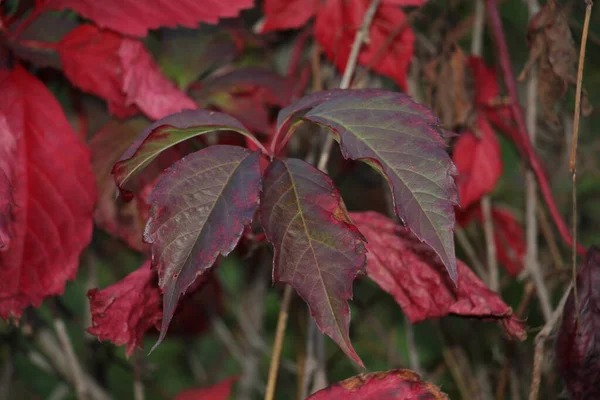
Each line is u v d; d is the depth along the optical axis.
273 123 0.88
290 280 0.63
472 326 1.00
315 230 0.63
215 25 0.84
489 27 0.93
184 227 0.63
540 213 0.91
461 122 0.84
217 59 0.85
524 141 0.81
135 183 0.77
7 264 0.72
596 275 0.72
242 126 0.66
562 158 1.03
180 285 0.62
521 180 1.12
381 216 0.72
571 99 0.94
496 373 0.98
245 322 1.16
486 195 0.89
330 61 0.87
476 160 0.86
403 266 0.71
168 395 1.19
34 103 0.74
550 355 0.75
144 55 0.75
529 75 0.86
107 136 0.77
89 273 1.01
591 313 0.72
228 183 0.63
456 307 0.70
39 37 0.77
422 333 1.17
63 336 0.93
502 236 0.97
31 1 0.76
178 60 0.84
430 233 0.62
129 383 1.50
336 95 0.67
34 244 0.72
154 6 0.74
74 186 0.73
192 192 0.63
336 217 0.63
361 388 0.67
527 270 0.87
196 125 0.65
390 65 0.83
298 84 0.88
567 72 0.78
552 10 0.78
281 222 0.63
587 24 0.71
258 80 0.84
